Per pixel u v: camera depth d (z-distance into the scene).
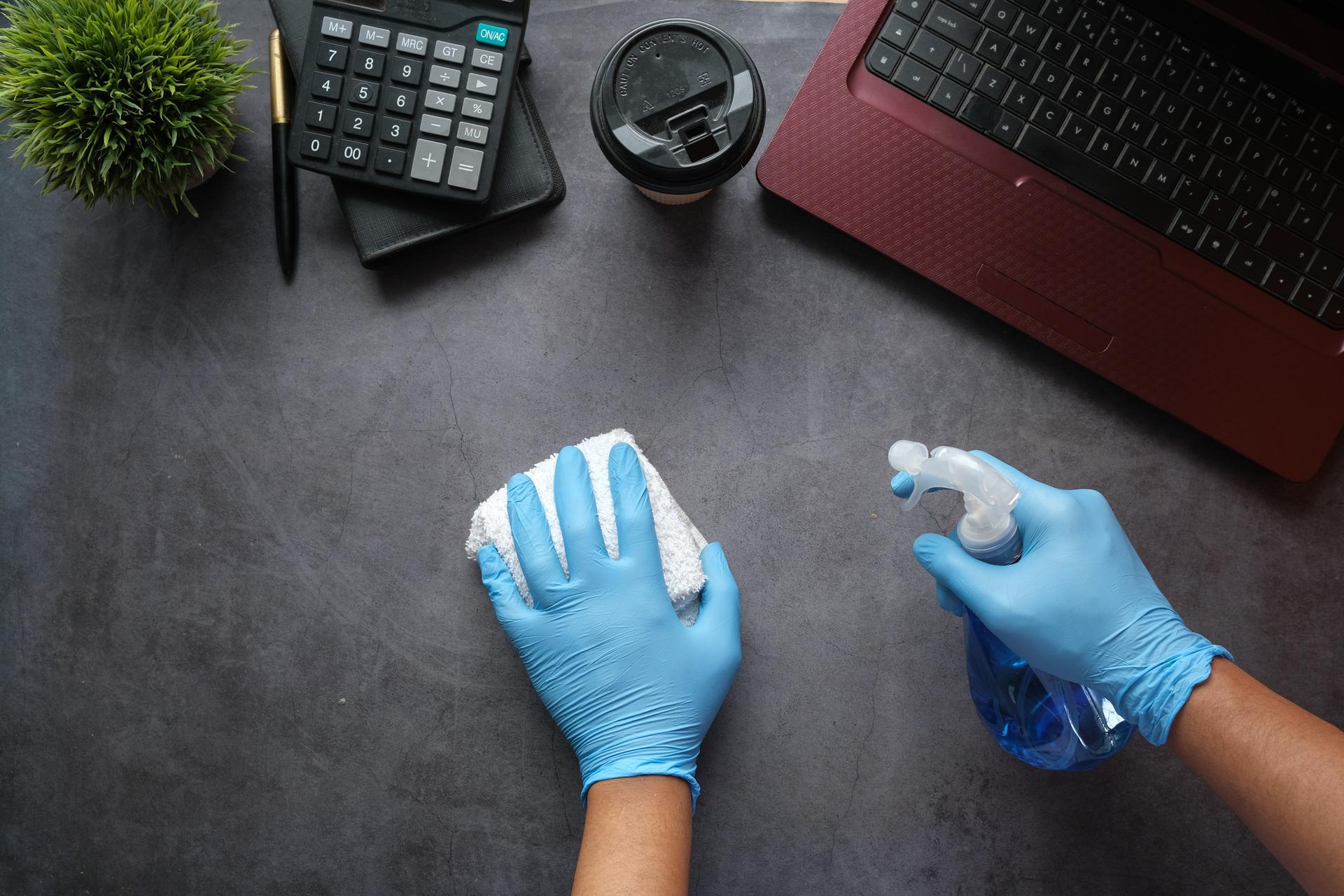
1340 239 0.75
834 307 0.83
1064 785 0.80
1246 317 0.76
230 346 0.83
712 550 0.78
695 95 0.71
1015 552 0.71
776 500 0.81
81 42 0.68
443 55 0.75
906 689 0.80
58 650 0.82
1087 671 0.69
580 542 0.74
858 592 0.81
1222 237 0.76
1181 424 0.81
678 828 0.71
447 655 0.81
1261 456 0.77
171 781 0.81
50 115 0.69
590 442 0.78
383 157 0.75
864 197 0.78
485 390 0.82
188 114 0.71
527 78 0.84
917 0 0.76
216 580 0.82
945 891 0.79
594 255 0.83
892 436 0.82
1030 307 0.78
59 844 0.80
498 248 0.83
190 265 0.83
